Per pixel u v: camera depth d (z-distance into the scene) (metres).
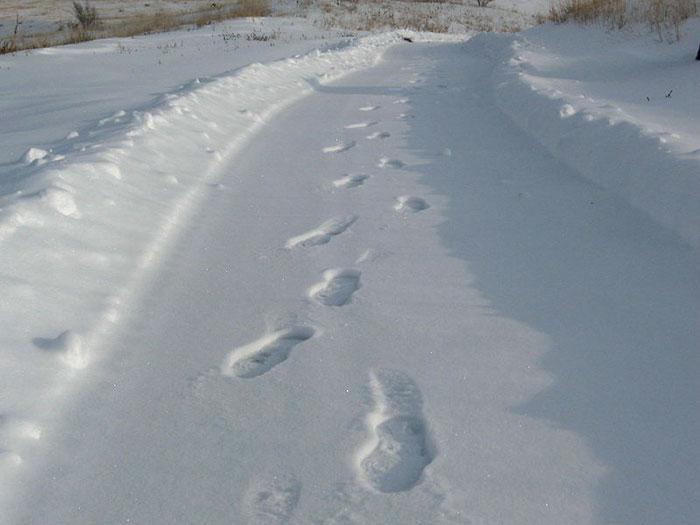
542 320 2.63
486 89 8.40
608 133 4.54
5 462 1.77
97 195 3.47
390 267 3.15
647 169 3.81
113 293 2.75
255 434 1.99
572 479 1.79
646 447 1.91
